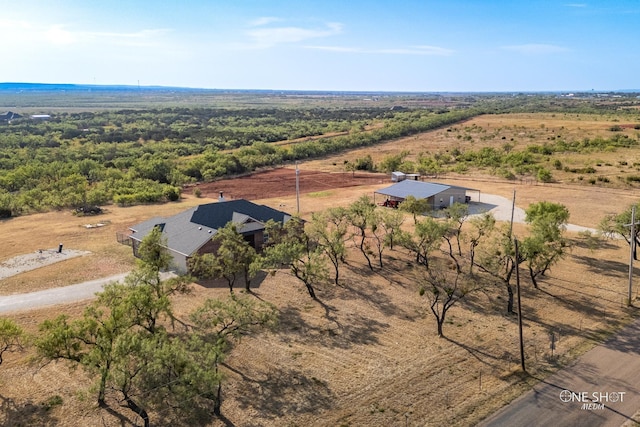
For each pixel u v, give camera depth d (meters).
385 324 35.78
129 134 187.62
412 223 63.31
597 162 102.94
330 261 49.22
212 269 40.91
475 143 147.12
